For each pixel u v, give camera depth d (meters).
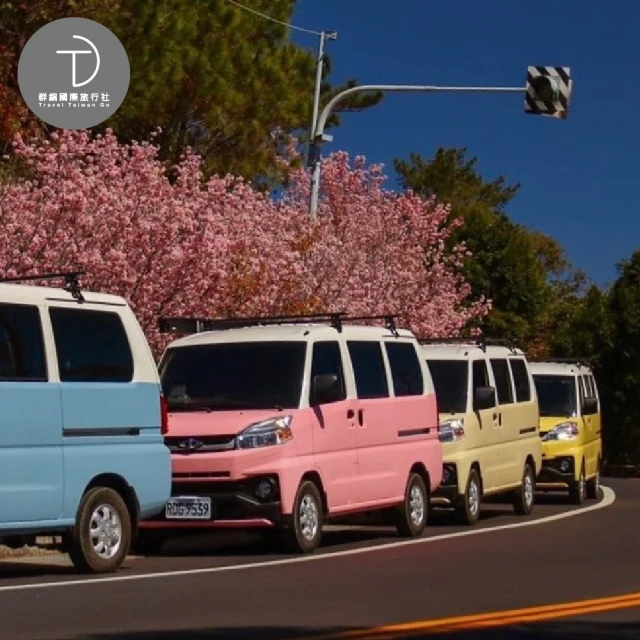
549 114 24.64
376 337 18.80
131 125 30.70
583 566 14.92
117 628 10.56
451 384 21.78
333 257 26.16
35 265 18.58
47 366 13.55
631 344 43.41
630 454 43.28
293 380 16.86
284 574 14.17
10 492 13.02
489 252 47.31
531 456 23.97
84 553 13.92
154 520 16.09
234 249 22.11
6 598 12.23
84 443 13.84
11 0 27.11
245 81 31.30
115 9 28.81
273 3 32.91
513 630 10.63
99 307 14.31
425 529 20.31
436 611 11.56
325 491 16.84
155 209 19.50
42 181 20.16
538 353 46.09
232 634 10.31
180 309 19.80
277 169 32.53
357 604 11.95
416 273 30.12
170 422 16.33
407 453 18.83
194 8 30.66
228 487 15.96
